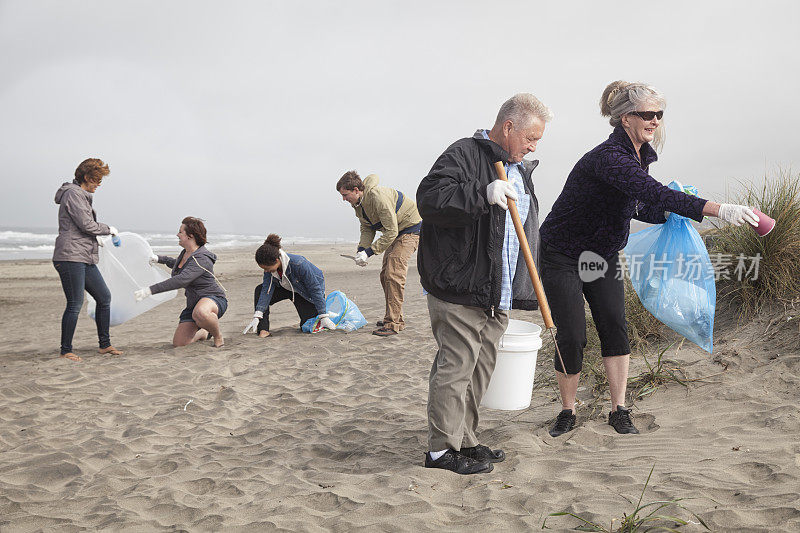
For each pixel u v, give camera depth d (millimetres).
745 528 1996
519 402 3432
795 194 4406
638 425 3266
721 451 2727
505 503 2434
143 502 2779
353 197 6363
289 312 9344
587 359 4379
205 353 6078
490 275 2727
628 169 2846
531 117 2713
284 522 2420
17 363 5840
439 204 2539
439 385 2797
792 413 2986
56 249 5848
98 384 5020
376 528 2297
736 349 3875
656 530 2035
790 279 4289
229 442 3656
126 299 6496
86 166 5953
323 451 3428
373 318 7945
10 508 2785
